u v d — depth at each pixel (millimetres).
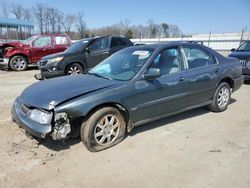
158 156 3520
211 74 4961
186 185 2879
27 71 12344
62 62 8664
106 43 9664
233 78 5473
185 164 3311
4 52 12344
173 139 4055
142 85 3920
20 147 3750
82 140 3604
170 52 4449
